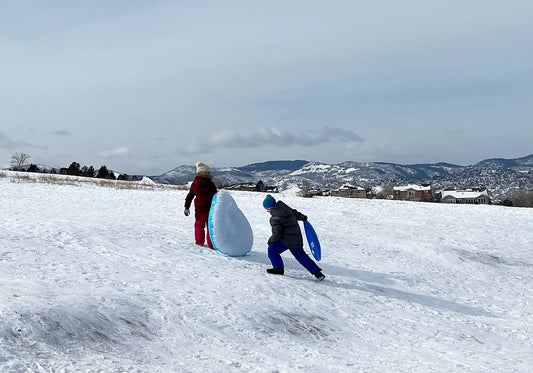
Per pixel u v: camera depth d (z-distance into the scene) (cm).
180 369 454
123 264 827
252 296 724
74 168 8006
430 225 1978
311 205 2523
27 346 448
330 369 509
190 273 814
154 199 2442
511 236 1825
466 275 1193
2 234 966
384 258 1223
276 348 562
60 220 1347
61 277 689
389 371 520
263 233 1412
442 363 568
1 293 558
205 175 1082
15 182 3192
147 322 568
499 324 806
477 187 12144
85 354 459
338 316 720
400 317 767
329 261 1105
